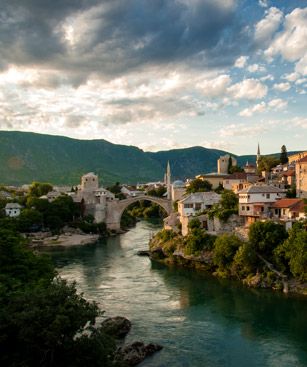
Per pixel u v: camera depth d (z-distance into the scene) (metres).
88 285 91.62
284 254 85.62
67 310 39.19
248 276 89.44
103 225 187.50
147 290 86.75
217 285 88.88
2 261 55.94
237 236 100.25
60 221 179.88
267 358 53.88
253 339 59.88
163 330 64.12
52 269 62.50
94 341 41.00
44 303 40.41
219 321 67.31
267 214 108.56
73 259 123.88
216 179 199.25
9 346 40.22
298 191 126.44
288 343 58.28
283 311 70.94
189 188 190.12
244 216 110.62
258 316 69.00
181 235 119.38
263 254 91.25
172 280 94.81
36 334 37.84
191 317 69.56
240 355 54.91
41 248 145.12
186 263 108.94
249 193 110.81
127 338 61.19
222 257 95.75
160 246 122.94
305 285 80.56
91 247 147.62
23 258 58.34
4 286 47.28
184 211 130.88
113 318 65.44
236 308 73.31
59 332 37.75
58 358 40.06
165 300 79.31
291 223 93.44
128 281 94.94
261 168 197.62
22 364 37.91
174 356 55.00
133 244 154.25
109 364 41.56
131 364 51.91
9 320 38.88
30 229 174.62
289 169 164.38
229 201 118.44
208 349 56.94
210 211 114.12
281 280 83.81
